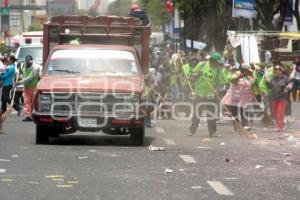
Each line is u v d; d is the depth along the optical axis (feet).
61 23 125.59
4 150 89.35
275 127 129.29
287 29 341.41
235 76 117.39
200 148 95.09
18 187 63.72
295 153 90.84
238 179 69.46
